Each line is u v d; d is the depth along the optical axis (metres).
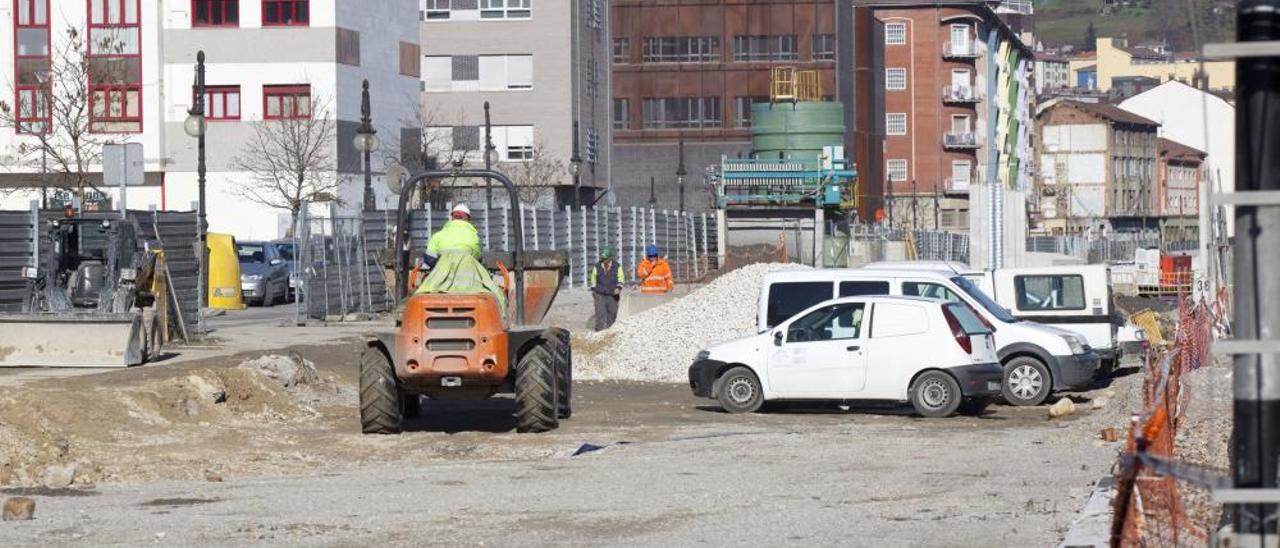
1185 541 8.82
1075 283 31.52
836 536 12.17
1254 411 4.25
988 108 149.50
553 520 13.29
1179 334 23.27
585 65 100.12
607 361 33.19
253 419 23.00
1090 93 166.00
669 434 21.09
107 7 75.38
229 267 51.00
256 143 76.19
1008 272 31.73
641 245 76.06
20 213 34.00
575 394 28.81
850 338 24.19
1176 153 140.88
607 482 15.95
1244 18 4.14
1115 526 6.66
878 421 23.23
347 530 12.77
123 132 75.69
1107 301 31.34
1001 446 19.14
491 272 22.36
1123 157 155.88
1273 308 4.16
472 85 96.81
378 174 80.88
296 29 76.69
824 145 82.06
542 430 21.23
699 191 112.62
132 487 15.81
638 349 33.41
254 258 57.22
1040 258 83.38
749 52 112.31
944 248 104.69
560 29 96.06
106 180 30.88
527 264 23.12
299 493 15.18
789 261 73.75
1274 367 4.22
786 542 11.91
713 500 14.49
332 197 72.56
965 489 15.01
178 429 21.16
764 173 80.56
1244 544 4.32
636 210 75.69
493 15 96.44
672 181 112.56
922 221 140.12
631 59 112.94
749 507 13.99
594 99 102.50
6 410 19.17
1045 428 21.75
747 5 112.06
